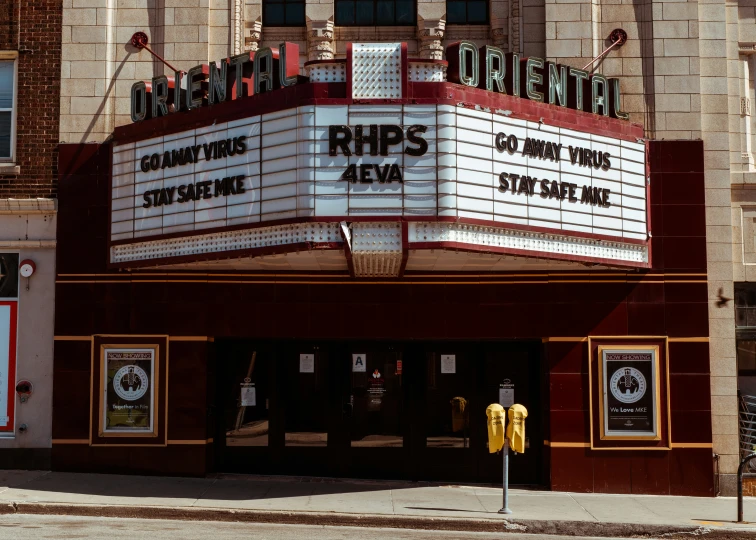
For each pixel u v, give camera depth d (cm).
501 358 1655
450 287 1600
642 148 1552
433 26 1670
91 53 1673
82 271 1616
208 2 1683
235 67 1423
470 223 1320
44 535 1138
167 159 1481
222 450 1650
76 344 1609
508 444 1398
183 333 1600
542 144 1413
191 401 1594
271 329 1598
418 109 1322
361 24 1708
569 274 1596
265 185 1359
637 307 1592
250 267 1566
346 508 1352
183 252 1462
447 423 1647
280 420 1653
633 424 1580
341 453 1641
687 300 1594
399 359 1659
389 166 1312
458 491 1540
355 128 1320
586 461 1572
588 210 1464
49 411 1628
